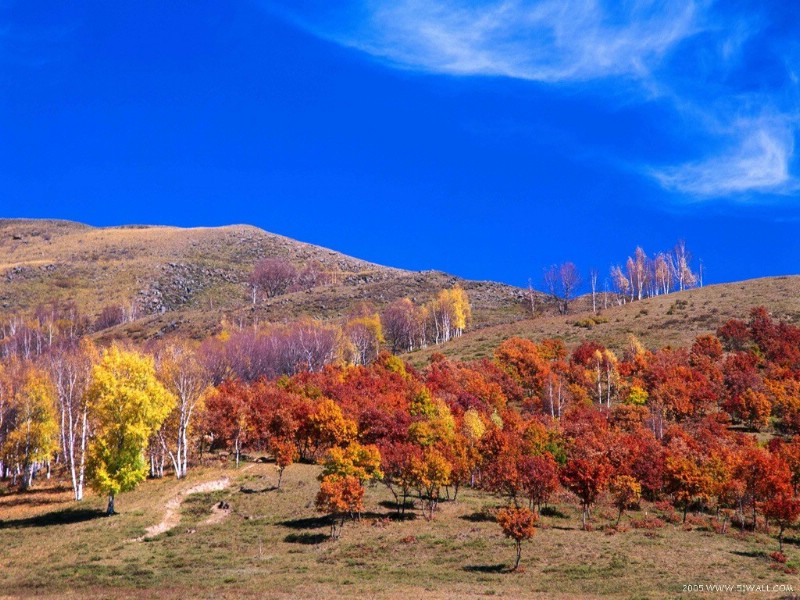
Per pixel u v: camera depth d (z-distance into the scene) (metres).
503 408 100.75
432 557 52.28
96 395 65.31
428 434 80.00
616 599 40.38
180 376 83.12
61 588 43.19
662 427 90.12
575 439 81.56
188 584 44.16
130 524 60.41
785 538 60.72
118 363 66.81
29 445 79.88
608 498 74.06
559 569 48.75
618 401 107.69
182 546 55.31
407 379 109.00
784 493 62.41
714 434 85.31
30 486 79.88
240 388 95.94
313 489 71.50
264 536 58.00
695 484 66.94
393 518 64.00
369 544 55.56
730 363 108.31
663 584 44.12
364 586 43.22
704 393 96.94
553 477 65.44
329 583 44.56
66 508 67.12
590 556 52.03
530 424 84.31
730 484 66.62
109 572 47.66
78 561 50.66
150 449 82.00
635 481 66.62
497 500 72.19
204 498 69.00
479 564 50.41
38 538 56.94
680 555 52.38
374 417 83.19
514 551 53.69
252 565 50.00
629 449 76.25
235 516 63.88
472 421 82.50
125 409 64.38
